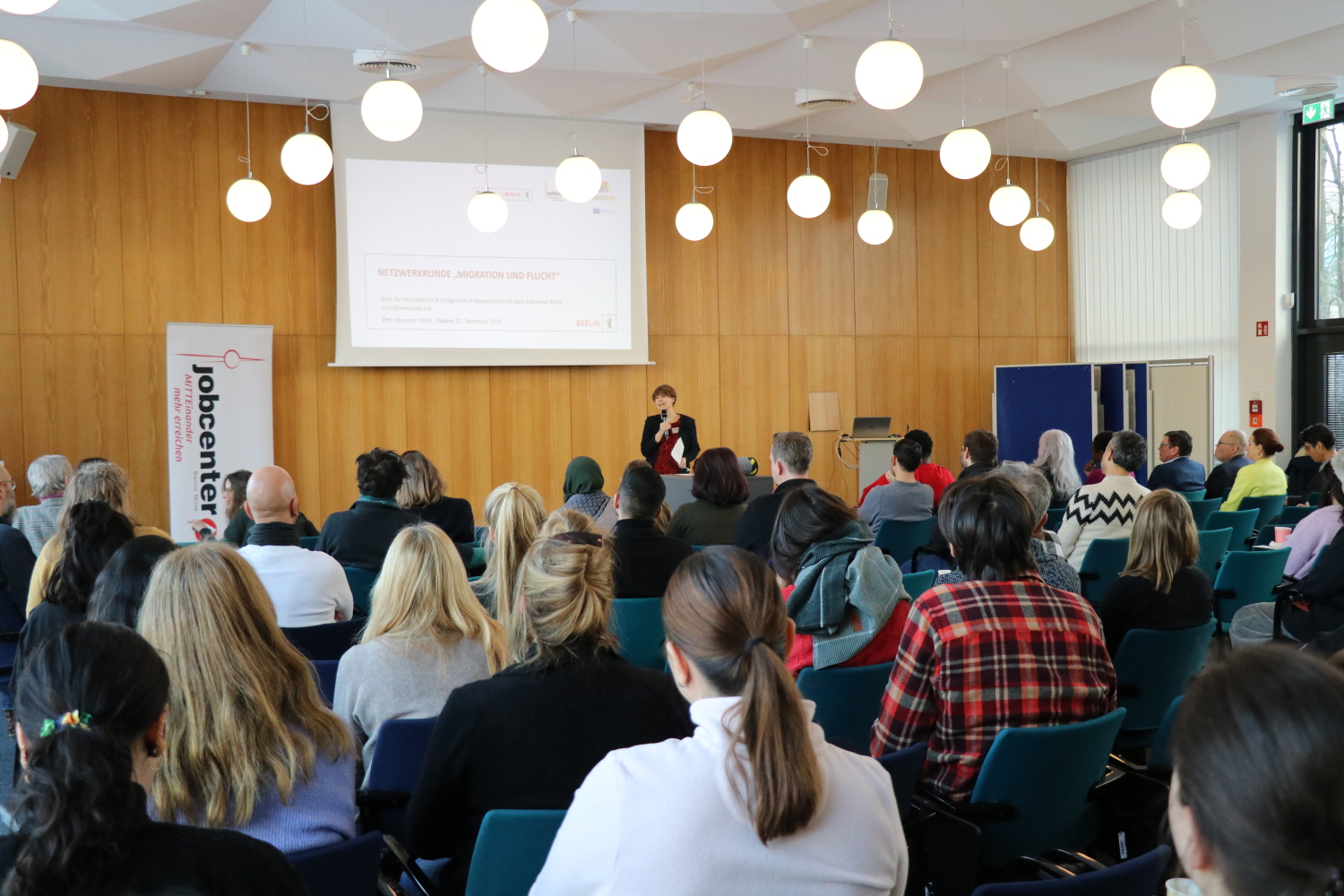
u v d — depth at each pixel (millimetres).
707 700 1362
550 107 8664
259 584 1802
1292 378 9914
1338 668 772
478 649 2539
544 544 1969
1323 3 6680
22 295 8031
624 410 9867
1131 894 1444
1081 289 11570
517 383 9484
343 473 8977
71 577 2969
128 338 8320
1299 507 6367
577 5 6848
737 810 1269
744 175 10273
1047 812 2205
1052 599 2311
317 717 1800
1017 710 2229
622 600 3533
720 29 7230
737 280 10289
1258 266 9828
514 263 9211
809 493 2914
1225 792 691
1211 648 4891
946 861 2201
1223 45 7211
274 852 1261
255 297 8688
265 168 8672
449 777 1865
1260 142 9750
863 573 2787
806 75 8008
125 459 8320
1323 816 656
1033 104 8766
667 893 1247
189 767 1672
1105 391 10445
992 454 6387
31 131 7570
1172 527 3084
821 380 10633
